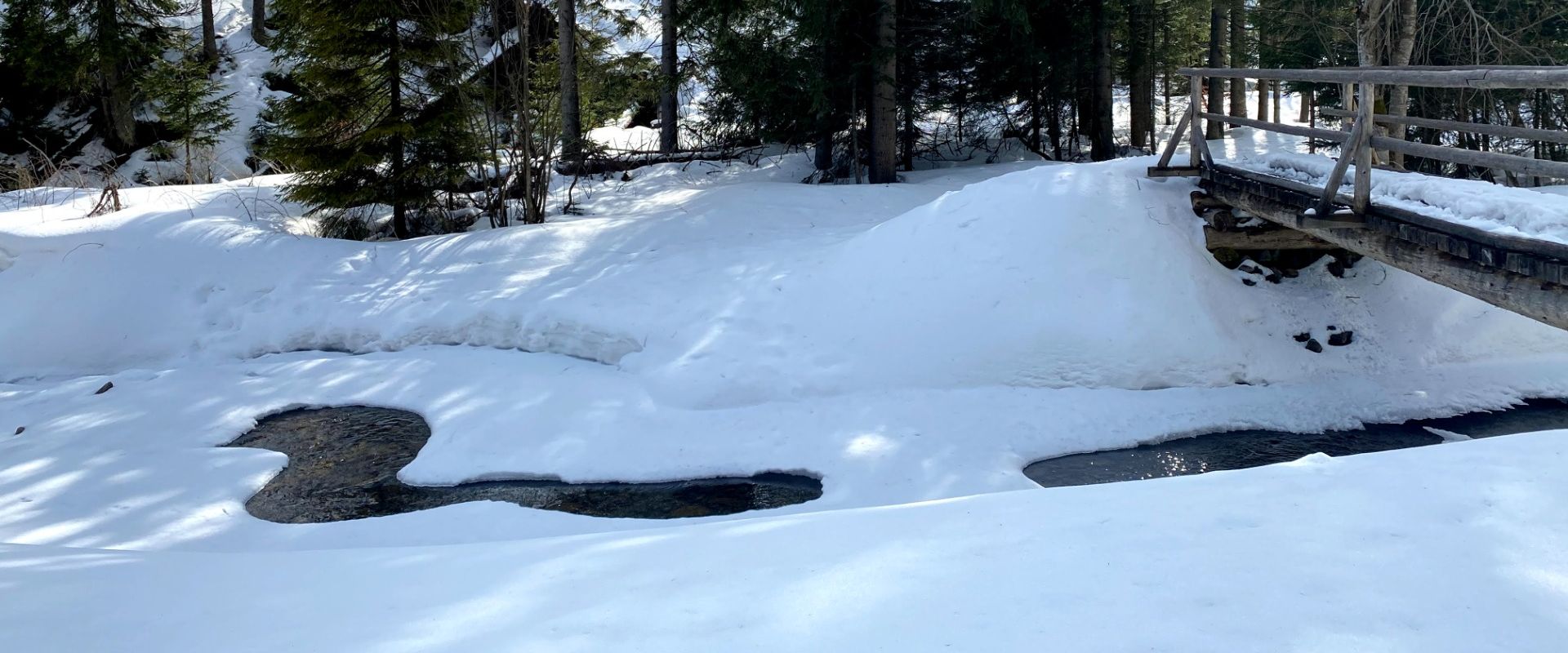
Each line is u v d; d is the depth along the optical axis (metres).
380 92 12.04
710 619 2.69
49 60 19.38
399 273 10.77
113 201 12.36
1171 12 21.06
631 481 6.70
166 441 7.52
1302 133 7.30
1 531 5.79
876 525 3.64
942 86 18.20
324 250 11.22
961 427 7.06
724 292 9.38
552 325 9.24
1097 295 8.02
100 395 8.59
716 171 17.09
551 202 14.25
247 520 6.06
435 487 6.71
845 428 7.16
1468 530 2.90
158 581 3.57
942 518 3.63
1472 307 8.14
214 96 21.77
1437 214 5.78
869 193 13.50
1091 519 3.36
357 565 3.74
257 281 10.61
